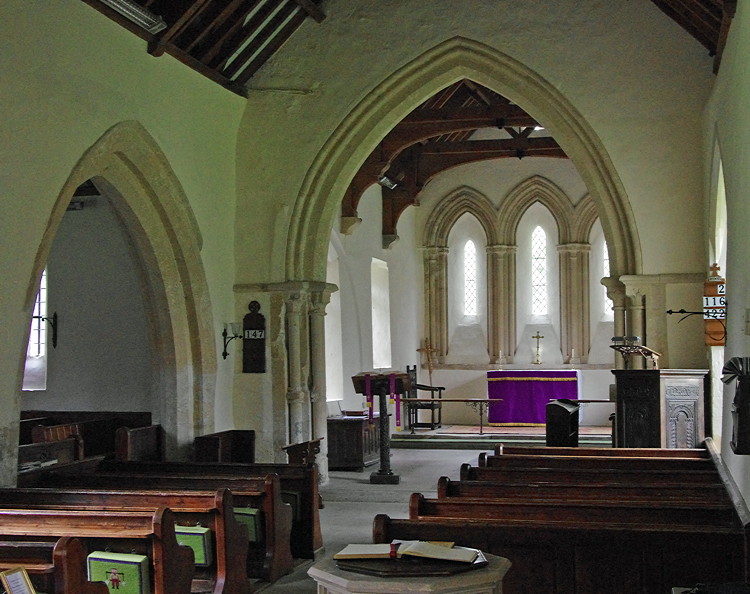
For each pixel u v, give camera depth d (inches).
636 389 423.2
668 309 475.8
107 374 512.7
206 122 472.7
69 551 195.5
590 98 483.5
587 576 223.1
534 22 488.1
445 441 702.5
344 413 647.8
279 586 314.5
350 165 506.9
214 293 480.7
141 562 237.5
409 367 812.0
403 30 496.7
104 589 207.8
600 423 808.9
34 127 335.9
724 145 364.5
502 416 798.5
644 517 245.4
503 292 838.5
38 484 346.3
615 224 487.5
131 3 365.7
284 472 364.5
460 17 492.7
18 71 326.3
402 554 165.5
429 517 246.2
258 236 504.1
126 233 442.6
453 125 648.4
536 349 832.9
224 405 489.4
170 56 428.8
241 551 295.0
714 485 285.0
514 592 226.4
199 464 374.3
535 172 831.1
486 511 252.1
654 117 478.0
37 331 530.0
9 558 204.1
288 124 505.4
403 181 773.9
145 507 289.9
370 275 733.9
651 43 478.0
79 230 518.9
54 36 346.0
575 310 823.7
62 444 396.5
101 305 514.9
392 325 786.8
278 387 498.0
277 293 500.4
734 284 332.8
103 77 378.0
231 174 504.1
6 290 323.0
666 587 219.0
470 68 495.5
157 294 450.0
